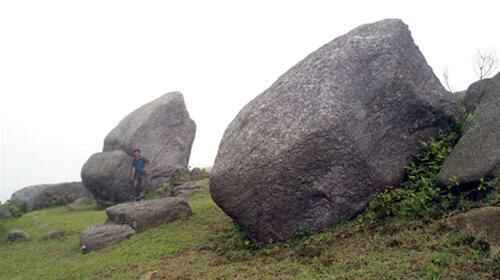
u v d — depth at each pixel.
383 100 9.30
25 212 21.80
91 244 12.52
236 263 8.71
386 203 8.89
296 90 9.45
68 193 23.48
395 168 9.30
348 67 9.32
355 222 8.88
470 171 8.13
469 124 9.44
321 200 8.98
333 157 8.80
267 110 9.53
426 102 9.58
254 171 9.03
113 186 19.86
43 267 11.76
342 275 6.72
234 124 10.17
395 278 6.24
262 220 9.24
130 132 21.22
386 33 9.71
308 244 8.55
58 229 15.63
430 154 9.48
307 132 8.73
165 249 10.68
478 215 7.06
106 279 9.34
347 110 8.86
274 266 7.93
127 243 12.03
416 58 9.86
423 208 8.41
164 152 21.31
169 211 13.41
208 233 11.38
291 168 8.82
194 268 8.83
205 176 20.56
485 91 9.63
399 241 7.49
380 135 9.23
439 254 6.54
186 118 22.56
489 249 6.46
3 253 13.79
